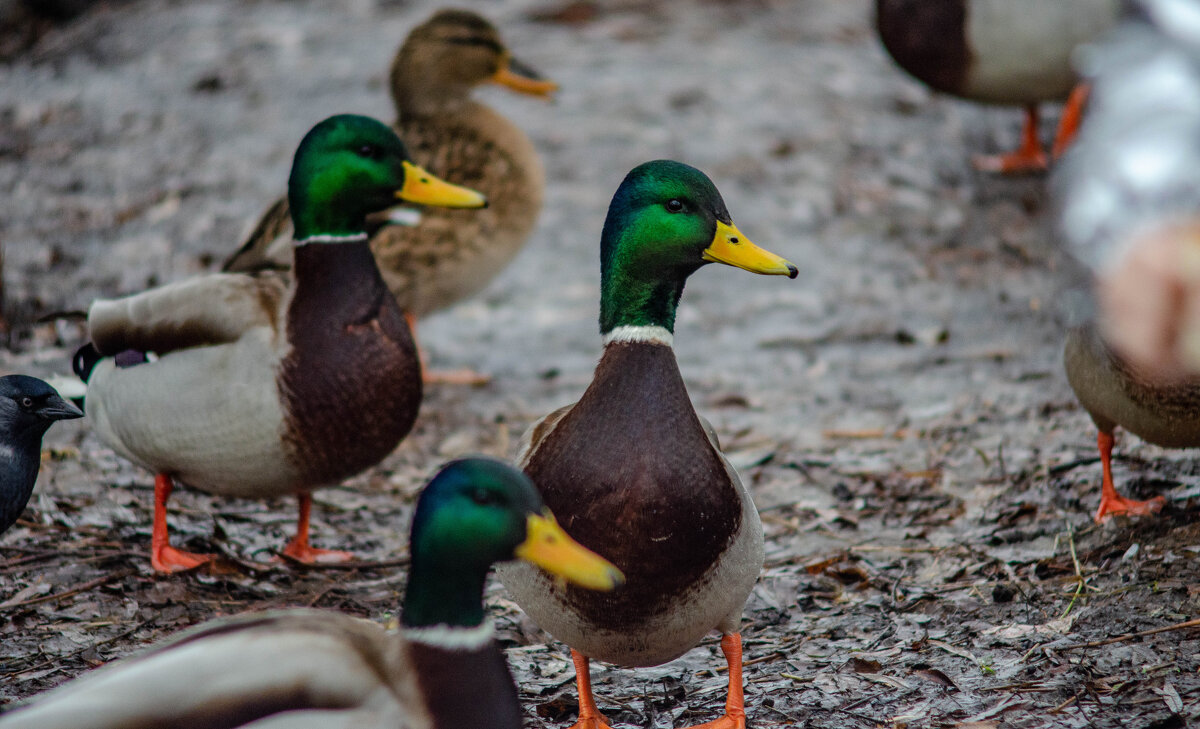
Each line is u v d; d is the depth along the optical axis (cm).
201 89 2072
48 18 2409
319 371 829
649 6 2508
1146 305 386
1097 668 705
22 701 716
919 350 1293
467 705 517
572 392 1248
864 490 1008
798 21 2439
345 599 859
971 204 1647
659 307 652
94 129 1927
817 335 1343
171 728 445
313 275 844
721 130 1891
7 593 848
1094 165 412
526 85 1355
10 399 789
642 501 609
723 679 748
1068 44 1520
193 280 857
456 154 1204
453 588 523
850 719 684
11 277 1446
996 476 1005
